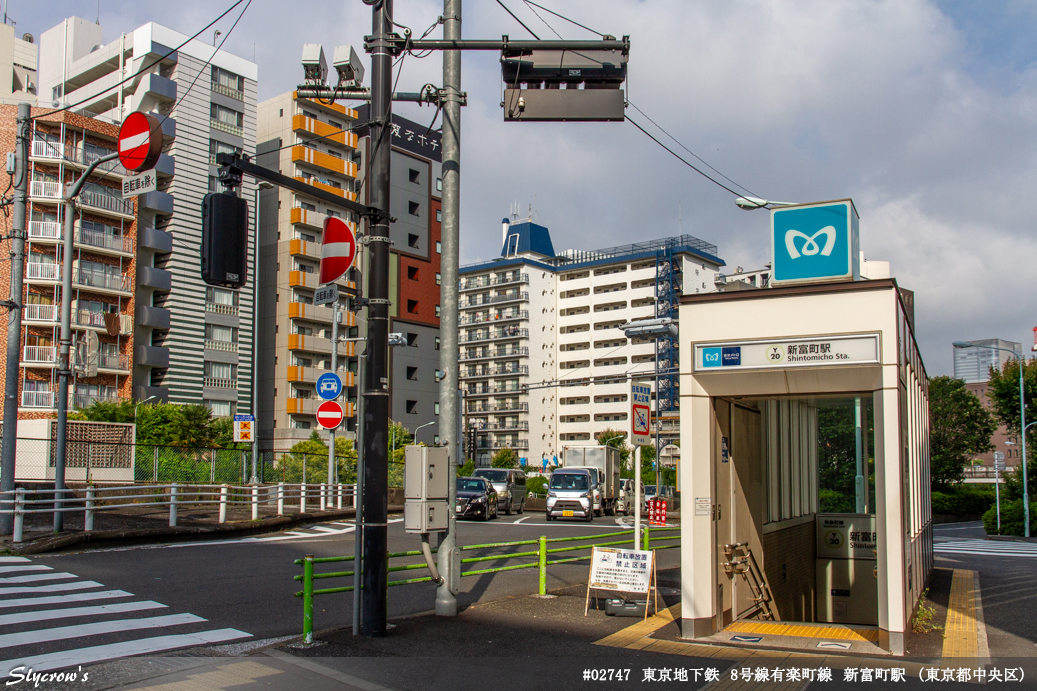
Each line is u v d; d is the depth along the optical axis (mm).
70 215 16094
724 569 8953
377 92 8625
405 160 66625
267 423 54438
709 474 8609
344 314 56969
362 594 8273
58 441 15992
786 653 7715
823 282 8742
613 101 8625
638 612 9539
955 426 63188
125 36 49750
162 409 39375
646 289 91562
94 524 17969
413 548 17125
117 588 10875
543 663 7191
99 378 42250
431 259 68062
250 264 51156
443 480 9016
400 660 7195
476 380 100438
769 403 11406
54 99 54844
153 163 10781
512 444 96125
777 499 11609
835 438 14852
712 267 94062
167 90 46906
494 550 18344
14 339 15984
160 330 46312
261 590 11133
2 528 15570
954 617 10180
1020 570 16609
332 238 8359
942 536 32344
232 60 51000
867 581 13477
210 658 7152
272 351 54938
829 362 8039
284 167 55719
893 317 7848
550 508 30000
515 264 97875
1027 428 42500
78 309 41438
